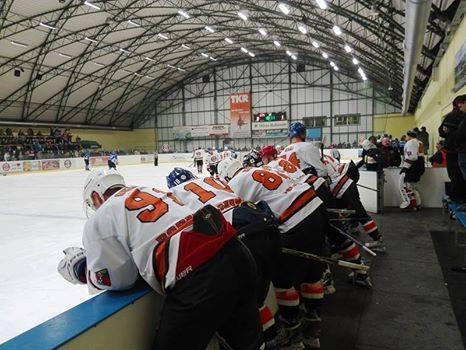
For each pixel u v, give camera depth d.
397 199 6.55
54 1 16.09
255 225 1.64
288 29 20.44
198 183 1.74
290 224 2.06
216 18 21.34
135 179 14.66
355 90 28.92
